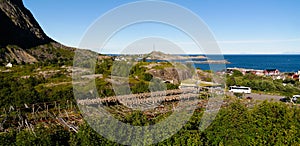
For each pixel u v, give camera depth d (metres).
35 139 4.67
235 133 4.72
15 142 4.65
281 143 4.57
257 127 4.73
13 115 10.93
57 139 4.87
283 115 4.84
